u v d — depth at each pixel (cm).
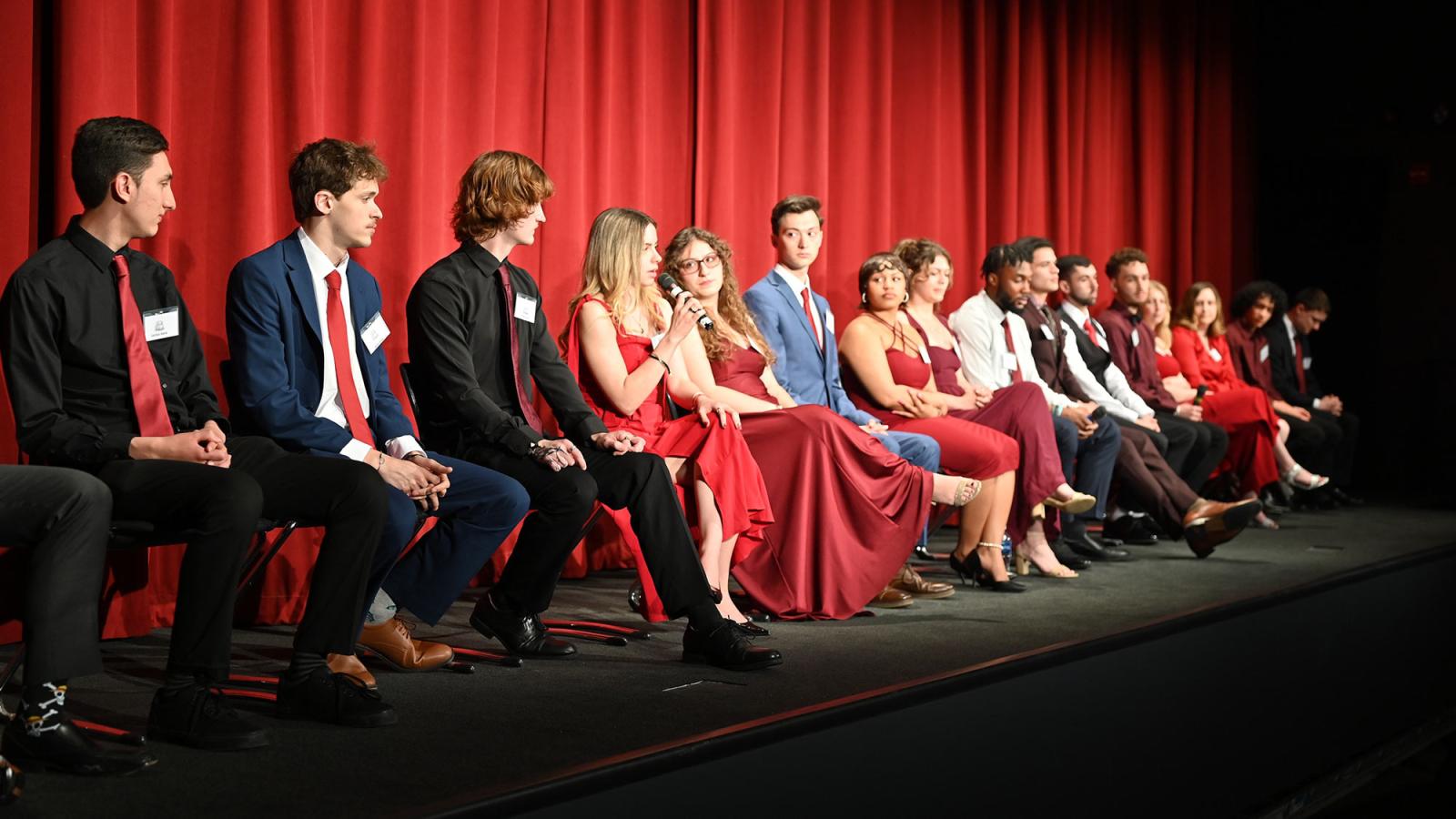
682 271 369
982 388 441
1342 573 428
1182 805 331
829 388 403
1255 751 364
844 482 342
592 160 428
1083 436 449
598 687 253
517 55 404
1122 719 309
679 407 358
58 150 285
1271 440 577
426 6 371
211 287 323
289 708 226
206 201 322
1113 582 408
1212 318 630
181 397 252
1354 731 423
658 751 201
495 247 299
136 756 192
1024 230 627
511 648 285
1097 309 682
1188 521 462
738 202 486
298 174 268
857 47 534
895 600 359
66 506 192
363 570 230
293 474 232
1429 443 834
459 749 205
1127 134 712
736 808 210
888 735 240
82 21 286
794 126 505
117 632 298
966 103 603
